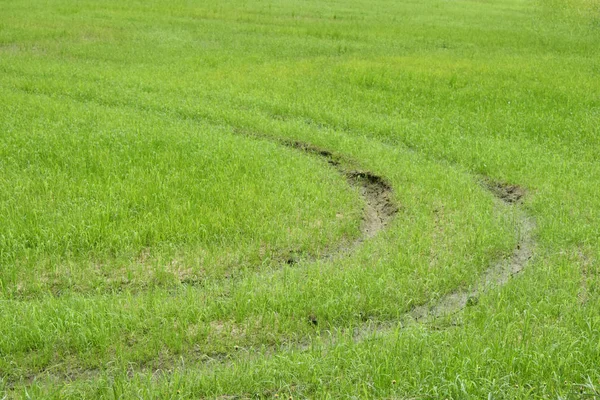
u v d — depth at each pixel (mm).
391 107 16109
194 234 8953
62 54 21422
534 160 12258
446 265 8305
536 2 40031
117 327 6910
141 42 23391
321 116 15055
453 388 5848
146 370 6562
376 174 11648
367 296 7578
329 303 7352
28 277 8031
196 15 29875
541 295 7625
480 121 15055
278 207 9953
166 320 7043
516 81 18688
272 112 15547
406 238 9031
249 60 21125
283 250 8852
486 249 8820
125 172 11023
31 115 14203
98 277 7992
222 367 6480
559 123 14781
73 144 12086
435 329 7184
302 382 6172
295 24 28547
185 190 10367
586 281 8047
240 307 7297
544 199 10516
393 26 28750
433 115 15578
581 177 11656
